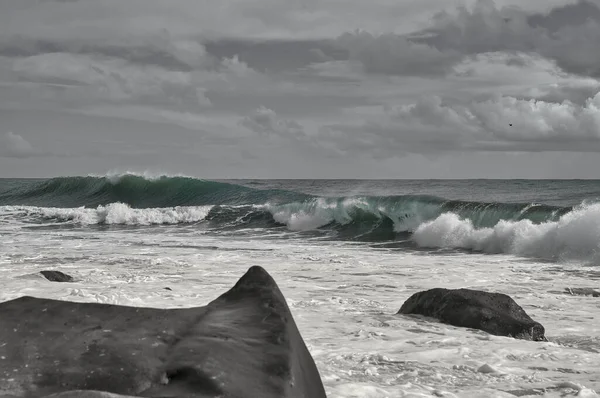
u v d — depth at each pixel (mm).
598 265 14266
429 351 5746
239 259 14891
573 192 37844
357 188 52500
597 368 5199
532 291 10367
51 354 2457
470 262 14734
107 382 2314
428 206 23141
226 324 2715
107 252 16312
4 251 16344
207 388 2262
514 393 4371
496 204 21844
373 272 12711
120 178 40281
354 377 4738
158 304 8086
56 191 42094
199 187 37281
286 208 26609
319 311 8039
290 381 2381
